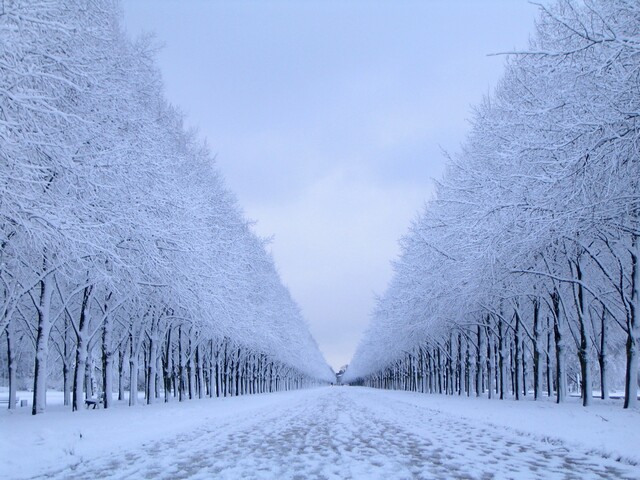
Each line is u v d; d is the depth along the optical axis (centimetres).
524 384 3478
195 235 1895
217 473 750
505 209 1623
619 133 1321
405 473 735
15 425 1329
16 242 1498
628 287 2281
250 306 3412
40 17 1250
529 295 2459
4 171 1131
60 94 1427
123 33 2139
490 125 1858
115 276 1633
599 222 1598
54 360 3475
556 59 1342
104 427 1357
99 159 1450
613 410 1734
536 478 697
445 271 2578
